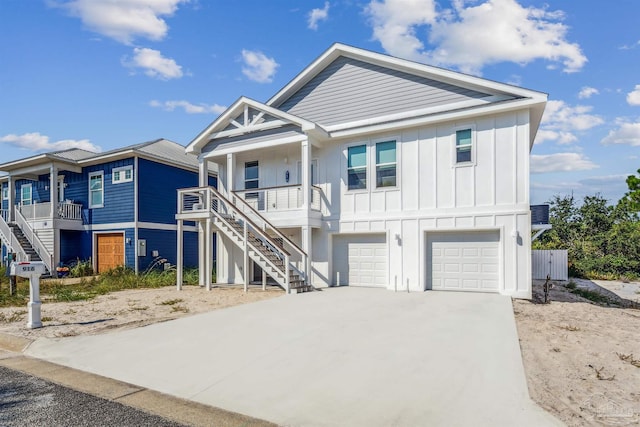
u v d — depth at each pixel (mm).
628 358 4891
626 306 10266
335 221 12906
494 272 10836
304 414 3355
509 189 10578
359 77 13102
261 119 13148
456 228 11133
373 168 12453
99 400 3795
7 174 20750
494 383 3963
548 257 16297
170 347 5570
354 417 3260
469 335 5977
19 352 5695
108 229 18172
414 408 3402
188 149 14078
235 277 14641
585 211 27484
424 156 11703
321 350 5250
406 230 11828
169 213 19078
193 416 3398
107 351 5449
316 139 12820
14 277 11539
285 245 13727
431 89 11906
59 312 8570
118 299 10680
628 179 9320
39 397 3885
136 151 17250
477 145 10992
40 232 18344
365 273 12672
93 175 18891
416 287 11594
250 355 5105
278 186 12906
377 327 6578
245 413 3430
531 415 3221
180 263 12898
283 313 7984
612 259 20203
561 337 6023
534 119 11438
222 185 15398
